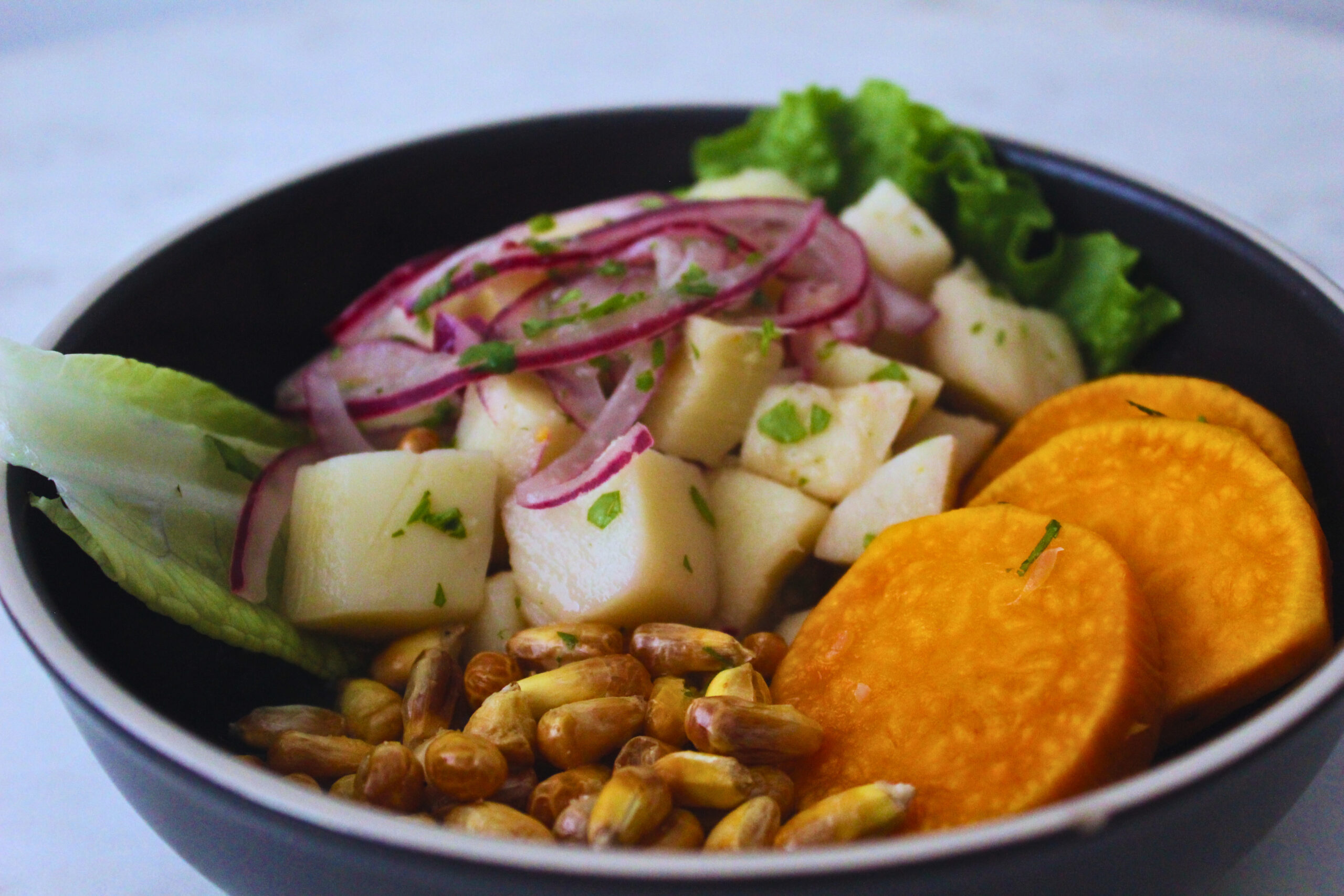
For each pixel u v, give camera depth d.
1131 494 0.23
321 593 0.24
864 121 0.31
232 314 0.28
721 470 0.26
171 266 0.26
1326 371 0.24
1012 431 0.26
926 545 0.23
